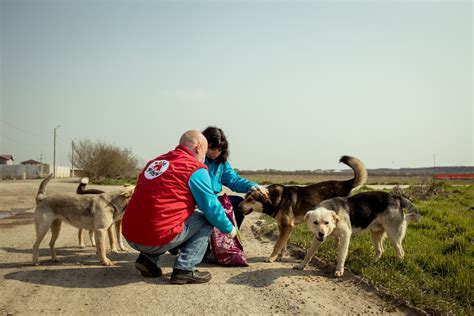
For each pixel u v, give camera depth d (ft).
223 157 21.33
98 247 19.21
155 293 15.07
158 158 17.06
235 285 16.19
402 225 19.40
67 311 13.23
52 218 19.36
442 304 13.46
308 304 14.03
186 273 16.21
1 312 13.03
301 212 21.85
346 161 23.57
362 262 19.02
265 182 110.63
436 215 33.27
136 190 16.22
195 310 13.39
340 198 19.80
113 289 15.53
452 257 19.10
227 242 19.63
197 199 16.17
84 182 22.50
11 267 18.71
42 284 16.06
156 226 15.61
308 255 19.08
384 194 20.01
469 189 69.92
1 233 28.27
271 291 15.43
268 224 31.22
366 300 14.64
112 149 155.12
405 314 13.38
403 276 16.49
